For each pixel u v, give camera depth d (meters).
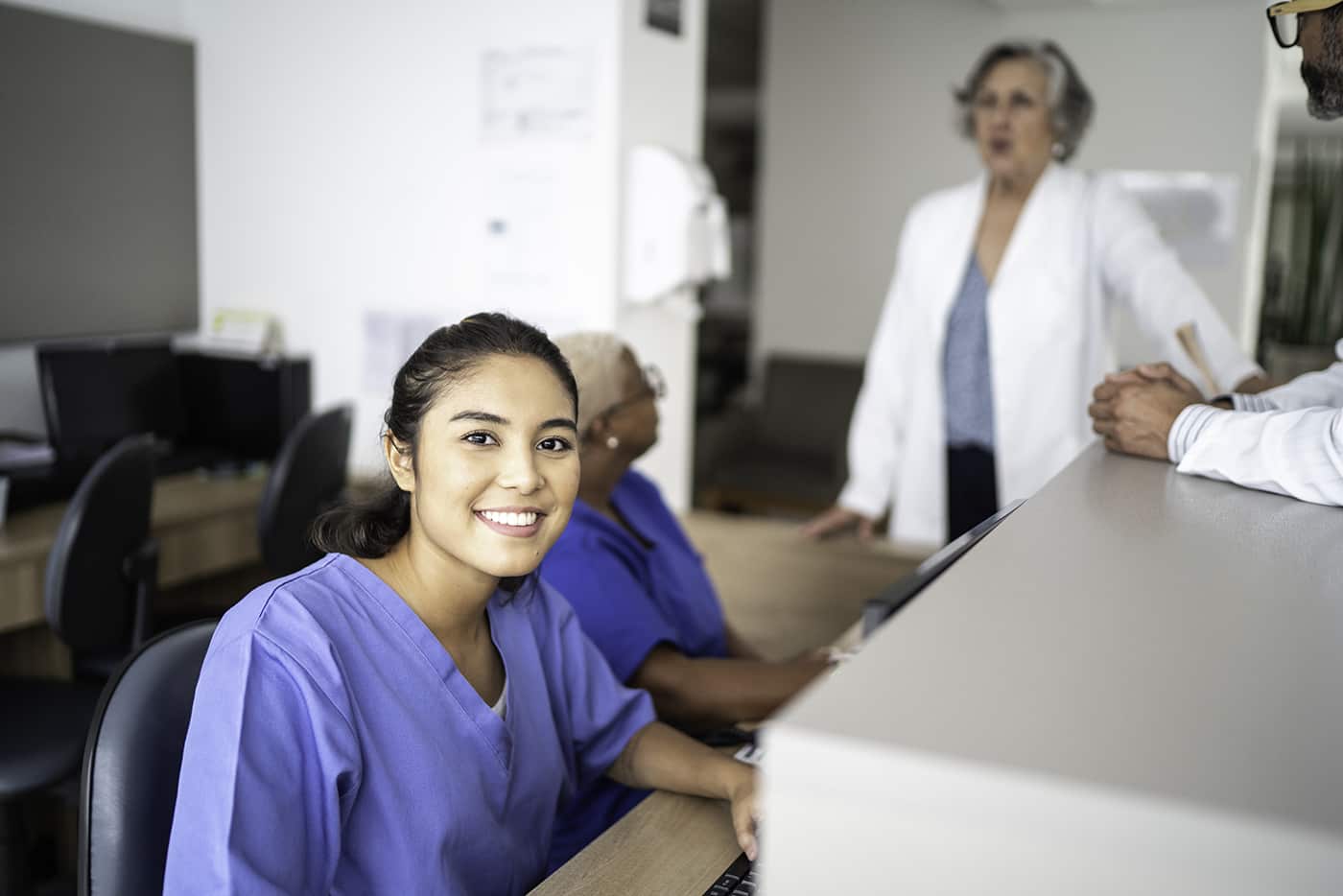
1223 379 2.55
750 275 8.24
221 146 3.43
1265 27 4.91
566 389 1.16
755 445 5.66
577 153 2.96
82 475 2.88
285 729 1.04
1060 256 2.72
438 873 1.13
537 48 2.96
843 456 5.30
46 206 3.06
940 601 0.73
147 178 3.32
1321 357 6.69
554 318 3.04
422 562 1.18
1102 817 0.46
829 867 0.51
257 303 3.45
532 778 1.28
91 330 3.21
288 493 2.73
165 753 1.18
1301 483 1.07
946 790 0.48
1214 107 5.06
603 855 1.25
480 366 1.13
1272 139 5.44
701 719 1.67
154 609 2.92
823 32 5.77
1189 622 0.70
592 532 1.68
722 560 2.66
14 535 2.50
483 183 3.08
